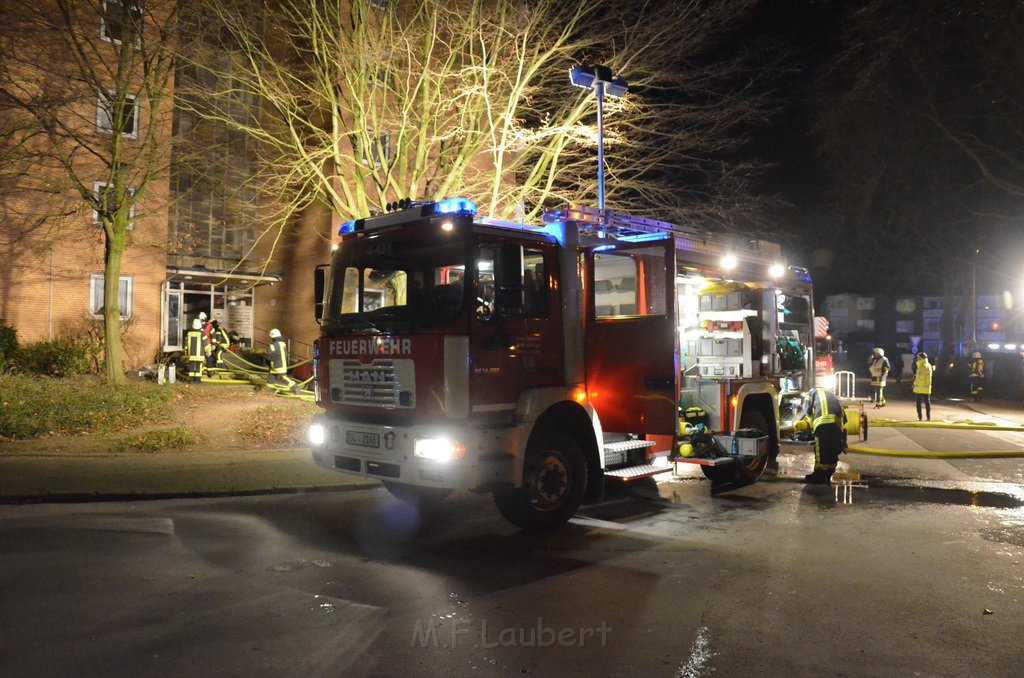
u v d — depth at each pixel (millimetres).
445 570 6094
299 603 5246
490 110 16391
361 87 15930
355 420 7340
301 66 19594
